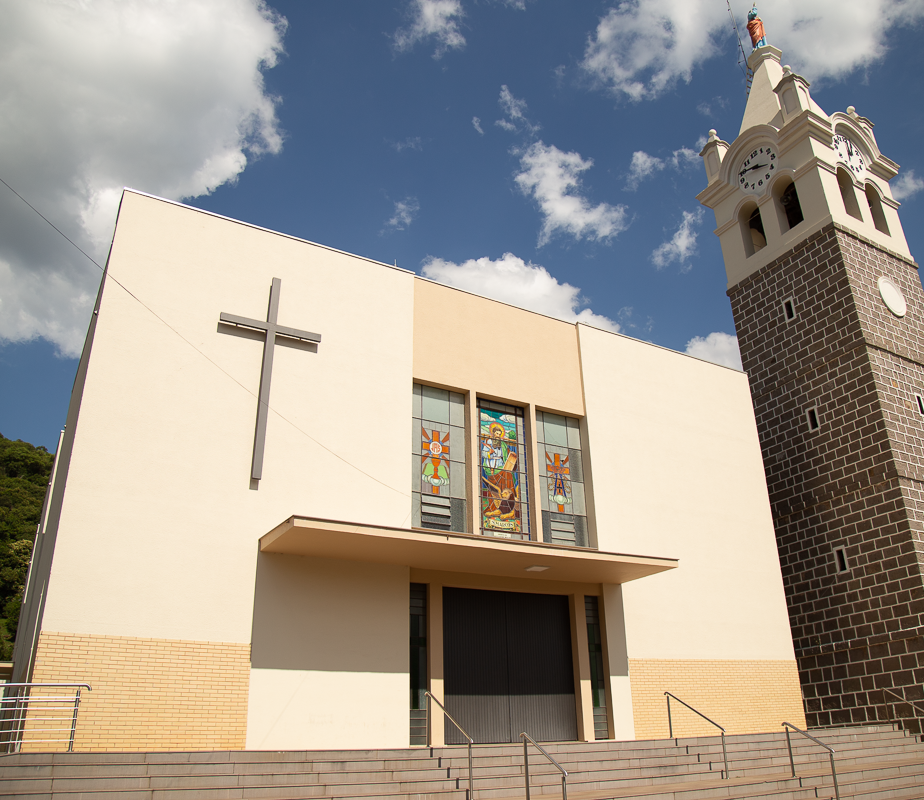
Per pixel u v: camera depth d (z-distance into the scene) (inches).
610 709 692.1
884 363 912.9
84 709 469.4
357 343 658.8
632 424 816.3
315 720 538.6
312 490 596.1
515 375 748.6
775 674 807.7
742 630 807.1
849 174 1038.4
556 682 689.0
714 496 851.4
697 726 729.6
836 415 920.3
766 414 1003.3
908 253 1040.8
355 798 399.5
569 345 804.6
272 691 530.3
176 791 371.9
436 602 638.5
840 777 553.3
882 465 861.2
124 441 534.0
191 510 542.9
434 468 676.7
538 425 759.1
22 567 1854.1
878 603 831.7
